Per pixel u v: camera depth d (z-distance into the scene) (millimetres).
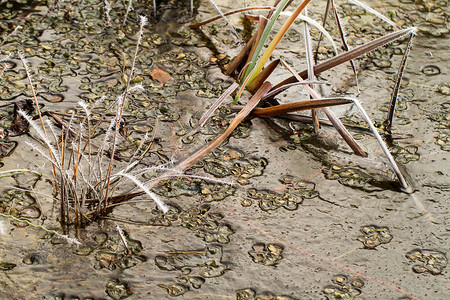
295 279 1555
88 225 1687
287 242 1672
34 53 2451
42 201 1747
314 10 2885
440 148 2061
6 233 1627
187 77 2383
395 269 1601
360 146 2064
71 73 2342
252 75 2236
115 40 2580
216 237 1676
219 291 1502
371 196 1854
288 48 2605
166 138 2049
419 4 2953
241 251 1633
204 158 1983
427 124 2174
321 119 2205
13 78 2277
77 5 2832
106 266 1557
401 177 1882
